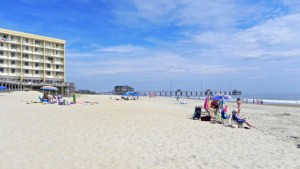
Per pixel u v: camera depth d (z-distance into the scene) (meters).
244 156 7.75
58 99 30.47
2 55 63.81
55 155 7.13
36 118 14.58
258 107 36.09
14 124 12.09
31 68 68.94
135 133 10.88
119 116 17.06
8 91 51.38
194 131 11.93
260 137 11.12
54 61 73.81
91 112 19.36
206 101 17.30
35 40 70.00
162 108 27.28
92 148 8.08
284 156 7.92
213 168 6.50
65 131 10.77
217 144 9.32
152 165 6.58
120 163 6.64
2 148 7.68
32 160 6.61
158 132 11.33
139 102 40.09
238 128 13.56
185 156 7.54
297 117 21.73
